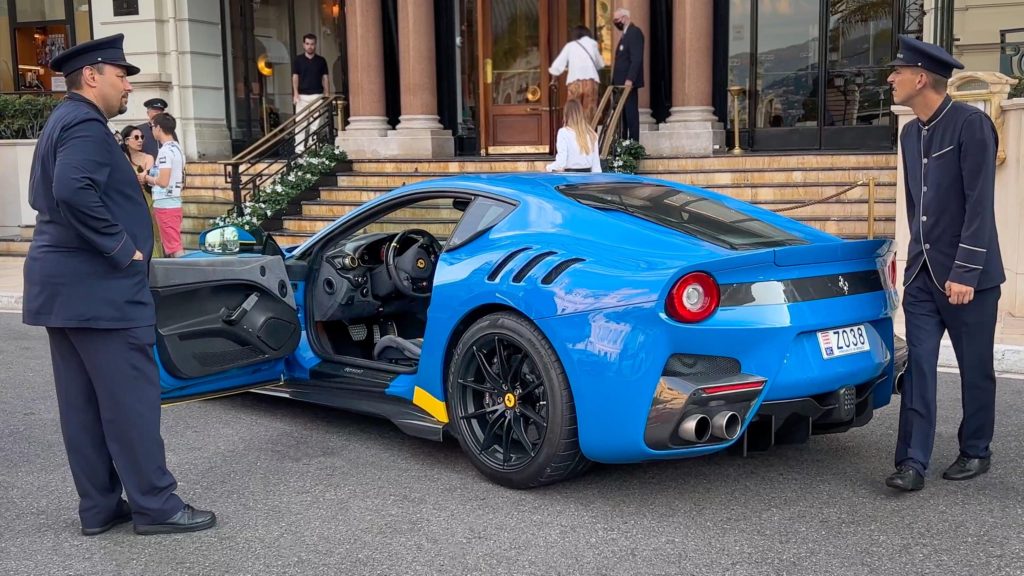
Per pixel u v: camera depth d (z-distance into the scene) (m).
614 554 3.36
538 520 3.70
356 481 4.21
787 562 3.27
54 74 18.00
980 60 13.74
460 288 4.18
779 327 3.59
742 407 3.57
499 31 15.73
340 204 12.69
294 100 15.49
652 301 3.50
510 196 4.32
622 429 3.59
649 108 14.16
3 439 5.00
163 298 4.32
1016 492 3.93
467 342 4.11
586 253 3.85
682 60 13.61
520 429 4.00
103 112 3.50
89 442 3.62
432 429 4.34
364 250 5.24
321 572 3.27
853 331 3.85
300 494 4.06
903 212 8.30
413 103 14.62
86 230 3.32
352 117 15.03
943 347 6.49
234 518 3.80
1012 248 7.91
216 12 17.14
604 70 15.29
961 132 3.79
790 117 14.59
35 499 4.09
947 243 3.87
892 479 3.90
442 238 5.27
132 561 3.40
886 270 4.07
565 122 8.27
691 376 3.56
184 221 12.84
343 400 4.79
